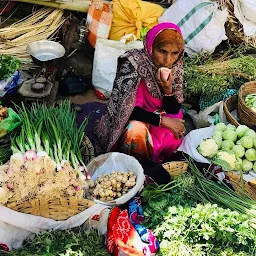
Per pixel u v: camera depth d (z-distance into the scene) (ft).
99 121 9.72
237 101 10.36
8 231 7.14
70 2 11.90
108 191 7.73
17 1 12.21
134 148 8.95
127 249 6.91
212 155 8.85
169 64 8.40
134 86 8.54
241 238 7.14
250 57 11.51
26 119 8.00
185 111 10.99
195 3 11.71
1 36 11.06
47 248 6.76
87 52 12.21
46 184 7.15
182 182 8.02
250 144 8.96
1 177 7.11
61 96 11.20
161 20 11.89
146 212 7.60
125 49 11.18
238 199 7.97
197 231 7.11
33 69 10.70
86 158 8.59
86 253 6.84
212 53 12.25
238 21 12.32
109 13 11.75
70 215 7.45
